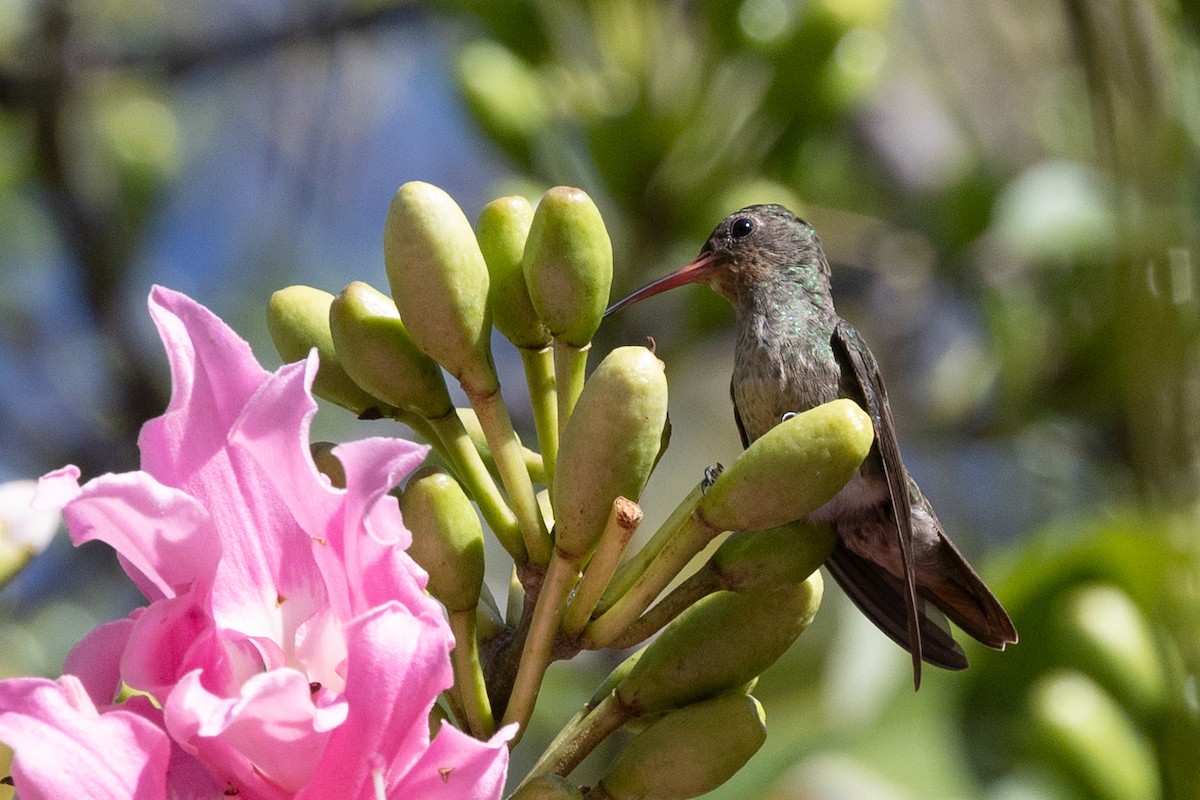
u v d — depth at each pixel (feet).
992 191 34.60
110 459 35.17
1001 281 33.22
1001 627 21.48
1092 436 31.22
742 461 13.12
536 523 13.97
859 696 24.68
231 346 11.57
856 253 35.42
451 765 10.58
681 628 13.87
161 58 37.58
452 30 36.40
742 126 28.71
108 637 11.38
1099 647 21.40
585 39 29.45
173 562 11.13
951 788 23.49
